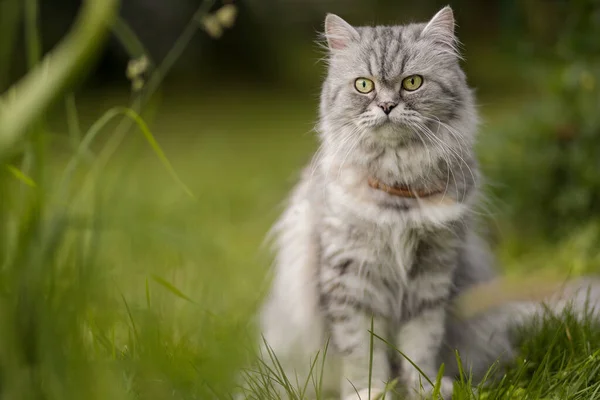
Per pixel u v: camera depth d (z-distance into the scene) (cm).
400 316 361
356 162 356
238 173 934
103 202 398
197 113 1382
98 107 1228
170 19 1490
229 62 1642
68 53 175
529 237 615
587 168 606
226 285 502
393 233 344
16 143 208
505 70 1548
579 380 308
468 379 329
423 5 1697
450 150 354
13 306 231
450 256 355
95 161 387
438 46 364
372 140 351
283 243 407
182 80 1548
